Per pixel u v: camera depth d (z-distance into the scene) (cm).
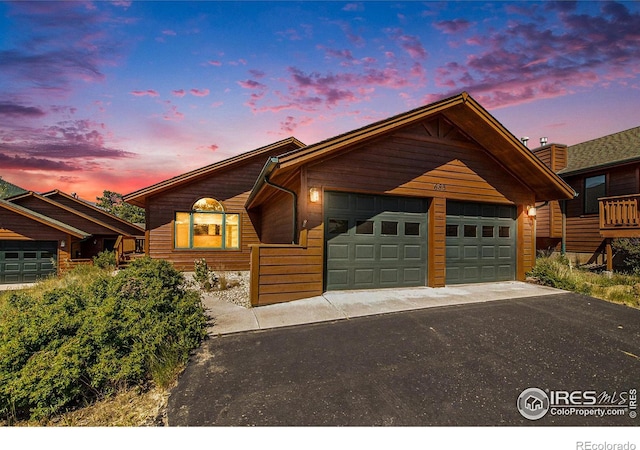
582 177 1184
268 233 1053
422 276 696
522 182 798
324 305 531
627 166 1027
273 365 321
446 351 356
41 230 1441
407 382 288
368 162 636
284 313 491
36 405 244
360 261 645
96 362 279
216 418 237
